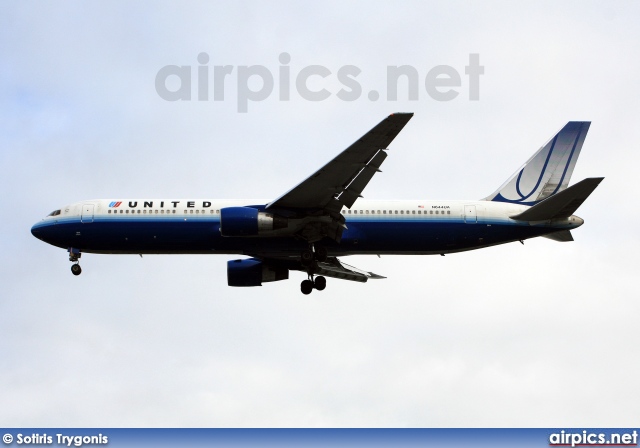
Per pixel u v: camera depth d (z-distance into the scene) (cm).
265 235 15988
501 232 16775
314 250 16675
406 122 13900
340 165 14888
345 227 16075
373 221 16625
